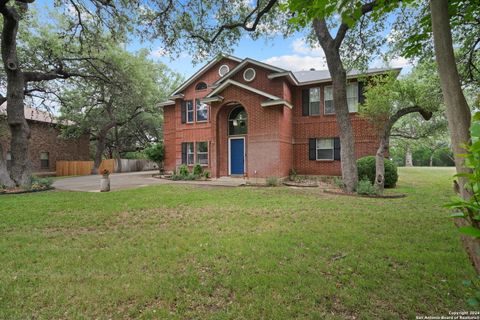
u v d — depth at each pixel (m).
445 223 4.91
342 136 9.16
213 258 3.39
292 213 5.86
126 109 23.33
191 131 16.73
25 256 3.52
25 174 11.06
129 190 9.84
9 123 10.91
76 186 11.91
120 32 11.40
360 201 7.29
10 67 10.70
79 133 23.36
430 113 8.98
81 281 2.83
